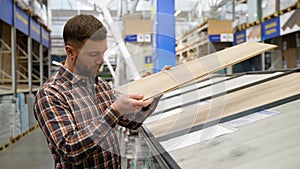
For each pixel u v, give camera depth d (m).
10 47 5.94
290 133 1.04
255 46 1.67
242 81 2.24
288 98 1.43
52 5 9.91
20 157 4.41
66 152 1.16
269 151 0.93
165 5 3.13
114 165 1.47
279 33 4.47
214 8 7.62
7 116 4.82
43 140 5.61
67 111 1.27
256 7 5.31
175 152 1.07
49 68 9.00
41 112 1.24
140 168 1.51
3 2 4.54
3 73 5.75
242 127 1.20
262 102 1.47
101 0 3.39
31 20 6.77
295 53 4.80
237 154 0.95
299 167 0.80
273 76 2.04
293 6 3.99
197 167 0.90
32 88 7.38
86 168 1.38
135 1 5.77
